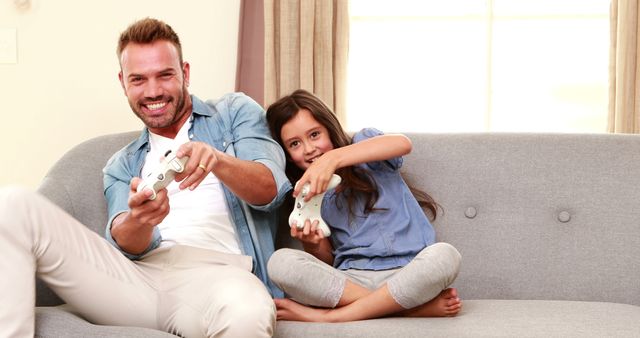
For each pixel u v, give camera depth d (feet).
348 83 9.52
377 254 5.86
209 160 5.09
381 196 6.09
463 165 6.57
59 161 6.57
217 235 5.95
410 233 5.98
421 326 4.95
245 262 5.80
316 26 9.36
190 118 6.31
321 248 6.18
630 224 6.25
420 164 6.62
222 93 9.57
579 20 10.04
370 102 10.43
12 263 4.33
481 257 6.39
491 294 6.34
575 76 10.12
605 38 10.03
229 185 5.57
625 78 9.02
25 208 4.51
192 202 6.02
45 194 6.19
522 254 6.34
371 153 5.83
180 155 5.01
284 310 5.41
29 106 9.62
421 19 10.27
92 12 9.54
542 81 10.16
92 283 4.97
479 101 10.29
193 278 5.31
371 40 10.36
